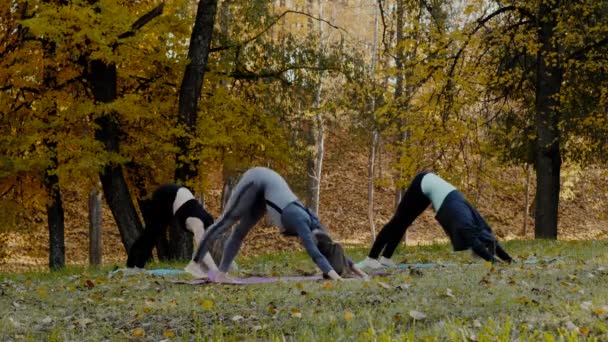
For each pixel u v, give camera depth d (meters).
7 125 15.73
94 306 7.58
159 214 10.70
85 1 14.95
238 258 14.43
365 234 36.47
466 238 9.51
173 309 7.07
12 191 18.41
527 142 20.72
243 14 19.81
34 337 6.23
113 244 33.22
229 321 6.46
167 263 13.82
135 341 5.92
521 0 18.06
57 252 18.05
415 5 18.08
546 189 18.39
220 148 16.75
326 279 8.53
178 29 16.58
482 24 17.95
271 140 17.64
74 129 16.19
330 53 20.20
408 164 18.16
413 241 35.59
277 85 19.86
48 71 16.23
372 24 39.53
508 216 40.06
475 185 19.02
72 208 35.19
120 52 15.19
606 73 18.08
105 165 16.16
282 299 7.23
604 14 17.64
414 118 18.36
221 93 17.25
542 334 5.02
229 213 9.08
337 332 5.64
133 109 15.27
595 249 12.23
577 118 18.05
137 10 17.48
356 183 41.38
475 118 18.89
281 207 8.80
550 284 7.47
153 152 16.86
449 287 7.36
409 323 5.90
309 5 33.22
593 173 35.25
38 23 13.99
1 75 15.83
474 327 5.46
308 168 32.06
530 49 17.30
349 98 20.44
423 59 17.89
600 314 5.57
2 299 8.30
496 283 7.54
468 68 18.17
